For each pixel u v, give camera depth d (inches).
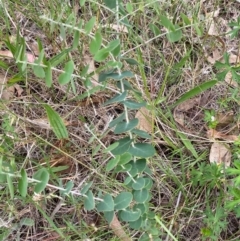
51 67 15.9
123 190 20.6
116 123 16.8
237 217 20.1
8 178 15.1
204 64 23.6
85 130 21.8
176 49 23.1
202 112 23.1
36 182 16.4
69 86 21.1
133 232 20.2
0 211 20.3
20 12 23.0
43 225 20.6
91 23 15.0
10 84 21.4
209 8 24.8
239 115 22.2
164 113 22.8
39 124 21.5
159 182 21.1
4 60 22.7
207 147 22.1
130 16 23.0
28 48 23.0
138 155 16.8
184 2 23.9
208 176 20.2
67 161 21.4
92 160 21.0
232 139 22.0
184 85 23.3
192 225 21.0
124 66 22.3
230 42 24.4
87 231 19.8
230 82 22.5
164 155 21.8
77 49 21.9
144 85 21.6
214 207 21.1
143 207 17.5
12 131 20.6
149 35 23.7
